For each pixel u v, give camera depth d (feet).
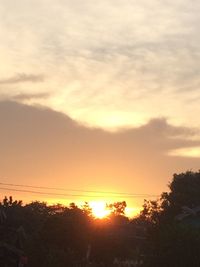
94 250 159.74
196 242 92.89
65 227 153.17
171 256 92.89
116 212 217.36
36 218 162.61
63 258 122.62
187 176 264.52
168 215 240.12
